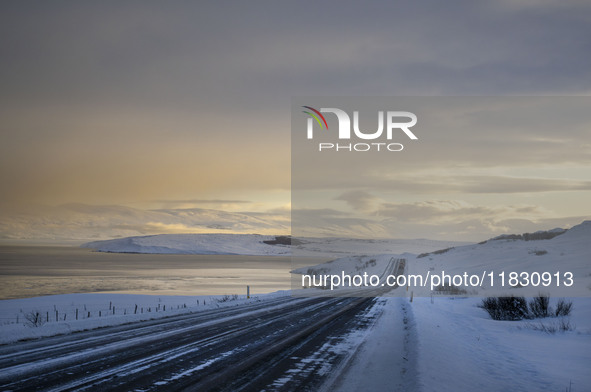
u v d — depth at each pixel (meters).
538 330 17.64
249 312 24.09
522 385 9.51
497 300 23.44
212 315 22.34
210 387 8.74
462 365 11.05
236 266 181.00
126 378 9.24
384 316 22.48
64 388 8.35
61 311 36.25
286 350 12.87
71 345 12.87
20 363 10.38
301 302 31.28
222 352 12.38
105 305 41.38
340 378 9.63
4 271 139.12
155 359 11.17
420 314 23.11
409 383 9.20
